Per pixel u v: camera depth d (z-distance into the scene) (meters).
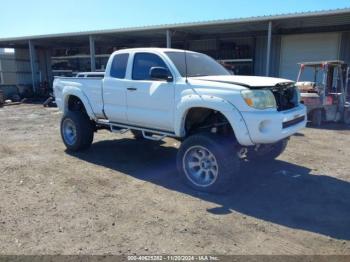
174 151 6.98
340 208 4.11
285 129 4.51
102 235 3.44
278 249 3.17
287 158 6.39
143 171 5.64
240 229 3.57
